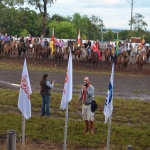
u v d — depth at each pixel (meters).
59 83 27.14
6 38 47.38
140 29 85.62
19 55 45.69
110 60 43.31
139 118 17.16
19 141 12.71
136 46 49.84
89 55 38.47
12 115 16.28
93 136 13.52
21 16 99.06
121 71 37.25
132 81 30.67
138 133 14.20
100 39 104.12
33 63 40.22
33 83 26.47
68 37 92.81
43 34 61.22
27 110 11.30
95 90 25.03
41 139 12.98
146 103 21.02
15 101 19.39
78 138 13.20
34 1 60.72
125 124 15.94
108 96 10.70
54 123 15.05
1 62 39.56
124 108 19.03
